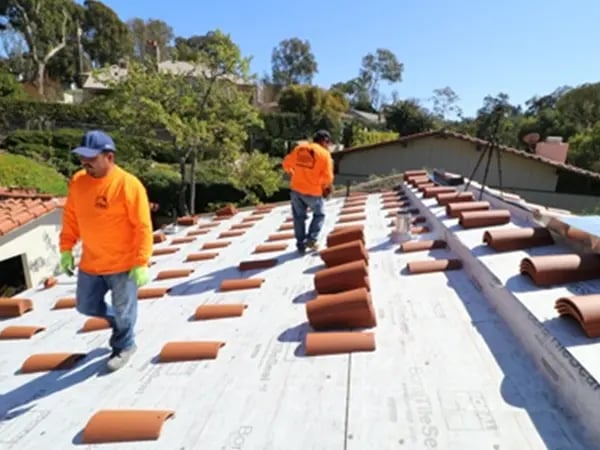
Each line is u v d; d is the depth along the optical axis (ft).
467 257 10.85
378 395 6.40
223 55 52.08
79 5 161.27
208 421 6.38
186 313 11.30
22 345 10.61
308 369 7.45
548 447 4.93
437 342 7.73
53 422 6.93
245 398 6.85
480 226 12.72
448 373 6.72
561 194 54.70
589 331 5.83
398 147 59.88
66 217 8.81
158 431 6.18
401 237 15.07
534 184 55.01
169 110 53.42
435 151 58.75
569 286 7.55
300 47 227.81
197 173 66.59
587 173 52.42
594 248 8.23
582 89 111.45
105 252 8.26
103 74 57.98
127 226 8.25
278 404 6.56
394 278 11.29
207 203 66.28
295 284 12.57
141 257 8.22
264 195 67.97
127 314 8.68
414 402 6.11
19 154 67.82
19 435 6.66
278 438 5.77
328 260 12.94
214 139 55.21
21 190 29.81
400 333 8.27
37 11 132.16
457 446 5.14
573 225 9.17
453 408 5.86
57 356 9.27
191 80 55.42
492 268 8.98
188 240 23.16
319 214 15.94
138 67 53.83
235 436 5.93
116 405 7.18
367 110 206.80
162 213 65.00
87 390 7.85
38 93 127.44
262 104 154.81
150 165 64.49
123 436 6.20
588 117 108.06
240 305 11.02
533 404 5.73
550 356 6.06
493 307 8.65
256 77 55.77
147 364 8.57
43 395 7.87
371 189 36.63
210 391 7.22
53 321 12.24
